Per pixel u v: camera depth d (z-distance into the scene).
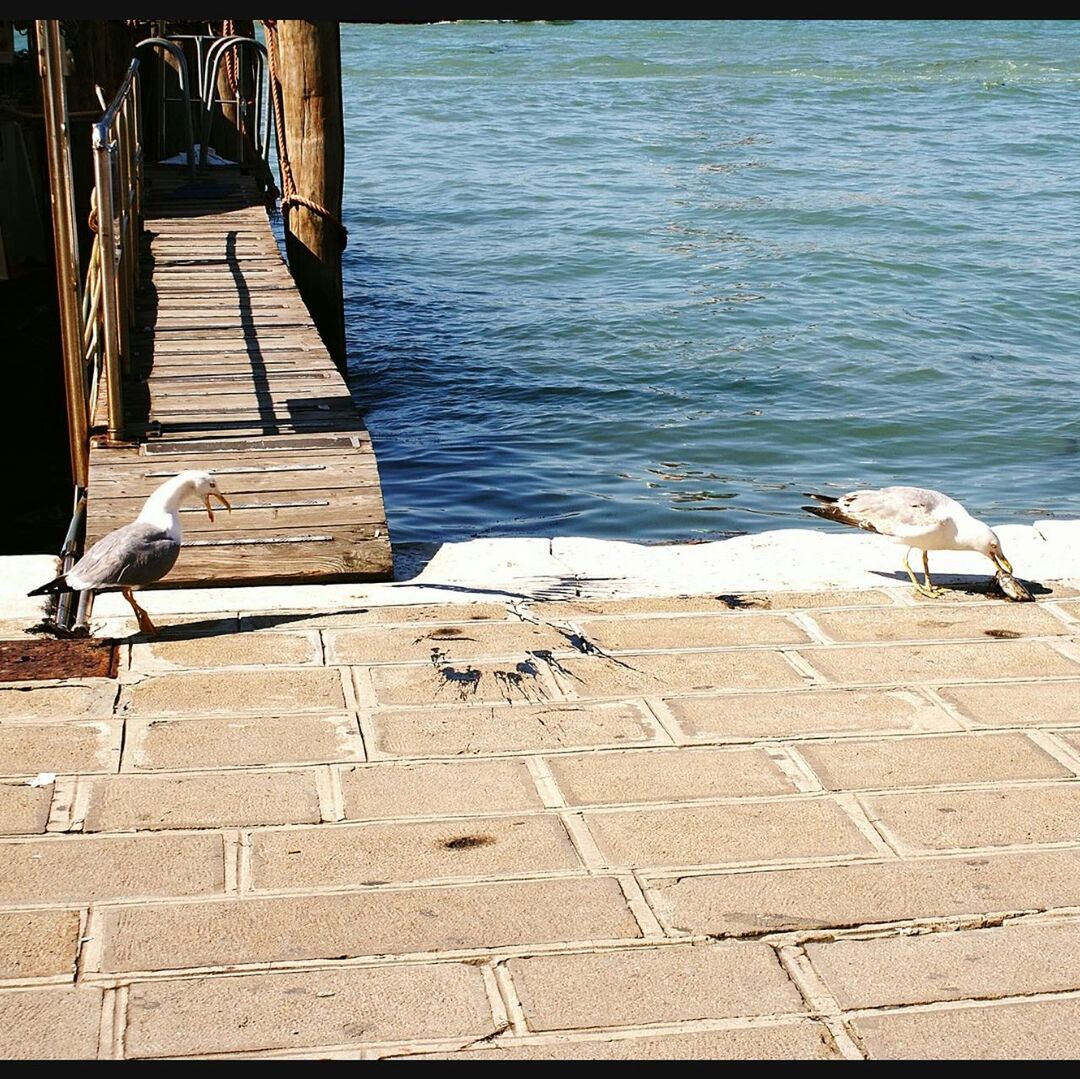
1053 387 14.55
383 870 3.86
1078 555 6.47
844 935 3.62
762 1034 3.25
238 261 12.71
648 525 10.34
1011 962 3.53
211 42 20.52
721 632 5.55
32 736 4.54
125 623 5.49
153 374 8.95
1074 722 4.84
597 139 33.44
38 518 11.31
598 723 4.77
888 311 17.72
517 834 4.06
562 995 3.36
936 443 12.77
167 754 4.46
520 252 21.38
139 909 3.65
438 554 6.38
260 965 3.44
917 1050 3.21
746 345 16.11
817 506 6.12
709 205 25.12
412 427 13.12
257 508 6.54
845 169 29.14
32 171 14.83
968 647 5.45
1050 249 21.38
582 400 14.03
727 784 4.38
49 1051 3.13
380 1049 3.17
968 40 59.84
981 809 4.26
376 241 22.31
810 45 58.22
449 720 4.75
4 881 3.75
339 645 5.32
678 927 3.63
